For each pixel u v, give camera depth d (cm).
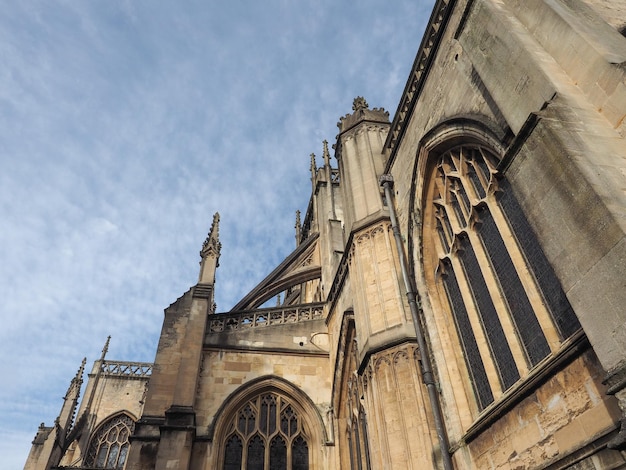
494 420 1227
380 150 2492
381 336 1778
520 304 1222
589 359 915
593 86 953
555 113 923
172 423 2109
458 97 1533
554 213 859
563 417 976
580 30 1015
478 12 1288
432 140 1659
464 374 1491
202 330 2519
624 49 984
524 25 1164
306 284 4884
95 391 5800
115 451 5422
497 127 1258
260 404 2434
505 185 1308
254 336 2645
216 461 2167
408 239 1881
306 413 2444
